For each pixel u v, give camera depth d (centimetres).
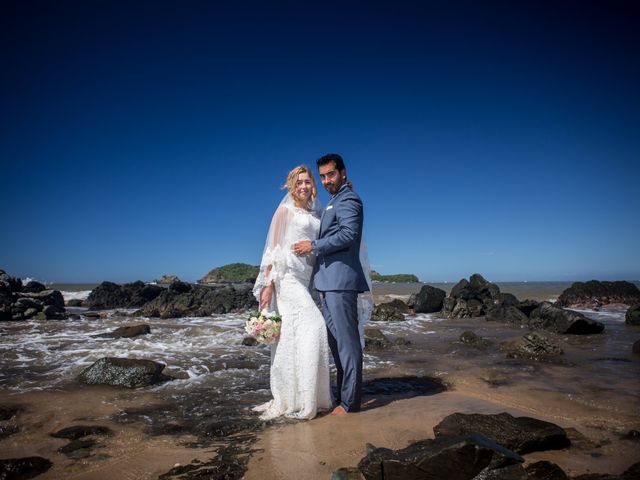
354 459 294
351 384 398
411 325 1207
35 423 388
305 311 407
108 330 1070
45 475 282
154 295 2136
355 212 410
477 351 747
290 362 401
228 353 741
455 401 429
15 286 1834
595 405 412
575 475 263
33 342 854
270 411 405
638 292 1658
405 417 377
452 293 1689
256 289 427
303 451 310
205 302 1761
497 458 244
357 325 419
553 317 1014
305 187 433
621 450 302
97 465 297
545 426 312
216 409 427
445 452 246
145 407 436
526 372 569
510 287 4622
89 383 530
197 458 304
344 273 410
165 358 693
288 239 421
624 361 638
